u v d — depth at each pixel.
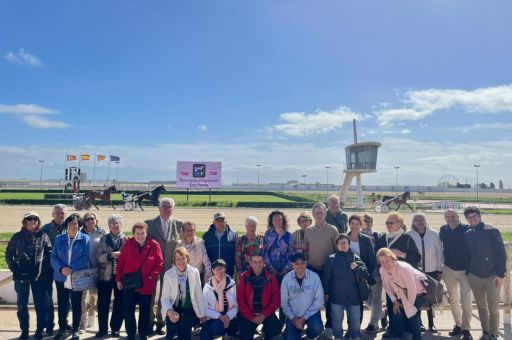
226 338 5.83
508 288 6.25
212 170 40.34
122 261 5.62
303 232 6.27
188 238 6.06
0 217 24.62
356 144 38.88
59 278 5.70
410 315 5.32
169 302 5.43
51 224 6.22
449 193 86.50
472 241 5.77
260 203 36.41
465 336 5.75
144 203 34.84
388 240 6.05
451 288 6.02
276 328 5.61
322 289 5.63
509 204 45.78
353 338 5.63
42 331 5.72
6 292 7.53
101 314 5.83
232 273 6.23
